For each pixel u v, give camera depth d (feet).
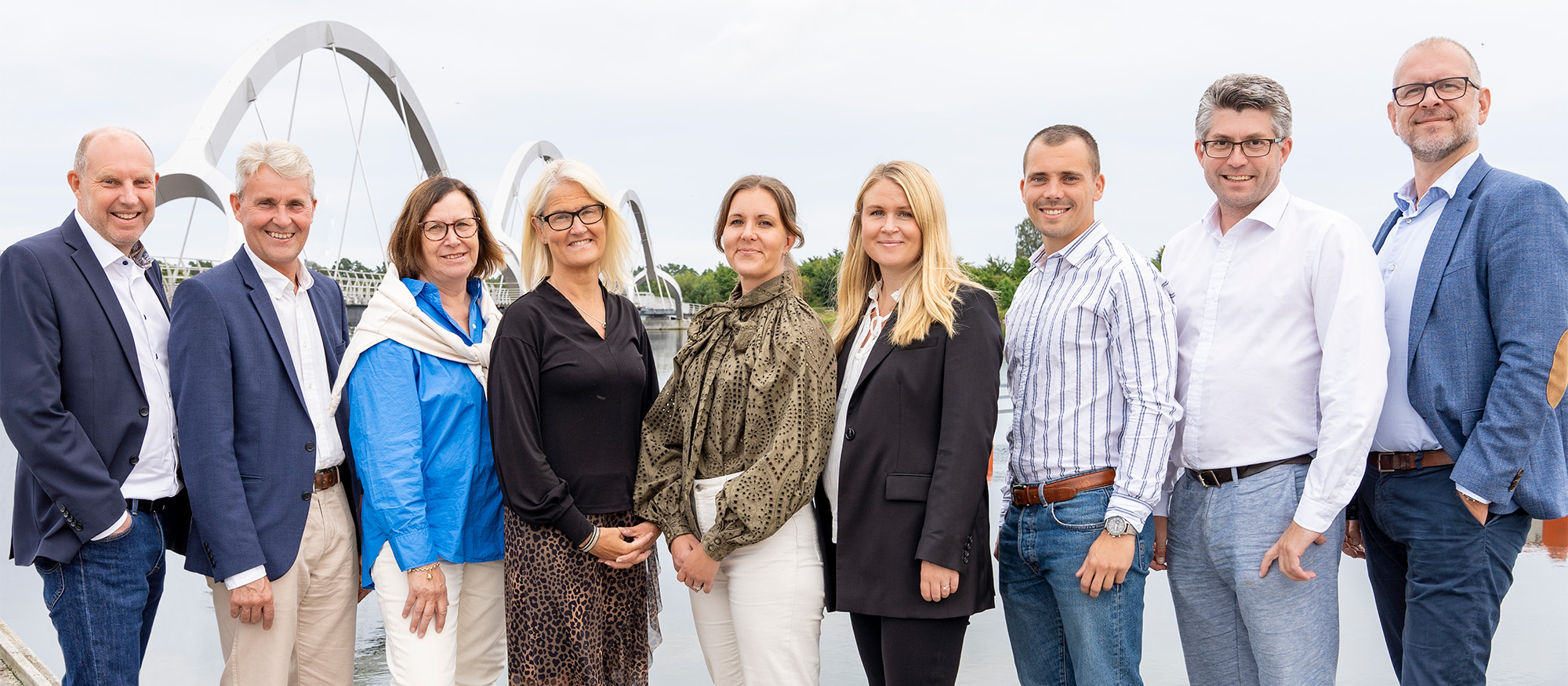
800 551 9.68
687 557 9.78
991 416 9.12
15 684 14.37
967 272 10.04
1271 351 9.39
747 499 9.05
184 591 21.42
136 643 10.14
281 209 10.21
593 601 9.84
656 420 10.34
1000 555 10.38
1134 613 9.36
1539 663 14.58
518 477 9.45
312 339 10.82
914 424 9.34
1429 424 9.57
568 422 9.80
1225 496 9.54
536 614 9.68
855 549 9.46
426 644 9.82
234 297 9.96
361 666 16.07
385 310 9.98
